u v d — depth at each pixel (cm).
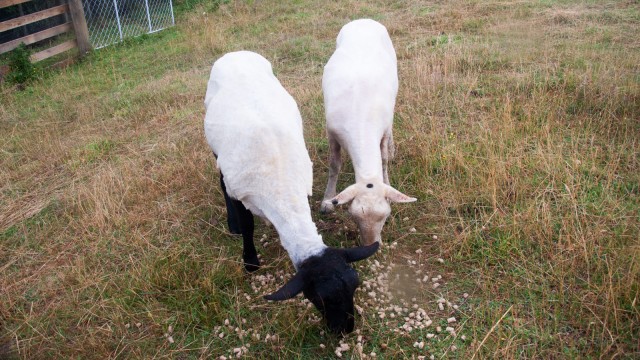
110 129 313
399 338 164
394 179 233
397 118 278
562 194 204
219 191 238
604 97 266
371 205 167
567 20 399
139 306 184
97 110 343
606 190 206
